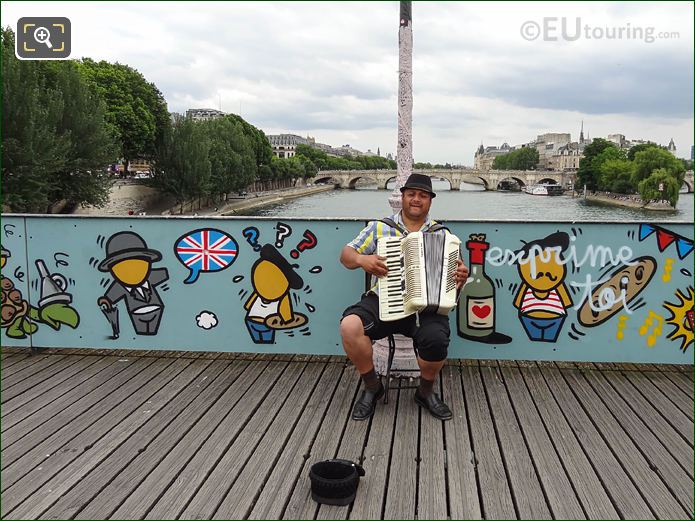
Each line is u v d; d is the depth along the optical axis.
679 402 4.16
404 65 4.77
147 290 5.05
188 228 4.93
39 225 5.07
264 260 4.89
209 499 2.98
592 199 106.06
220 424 3.84
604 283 4.66
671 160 90.50
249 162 75.50
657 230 4.57
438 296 3.71
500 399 4.22
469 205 83.88
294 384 4.54
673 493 3.02
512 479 3.15
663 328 4.68
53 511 2.88
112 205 49.44
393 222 4.03
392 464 3.32
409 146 4.83
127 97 52.19
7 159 32.09
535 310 4.73
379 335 3.97
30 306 5.18
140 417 3.95
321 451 3.47
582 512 2.86
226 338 5.03
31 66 34.47
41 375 4.75
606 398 4.23
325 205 84.88
